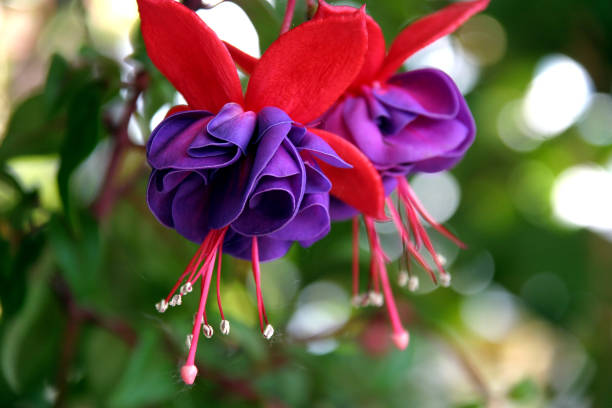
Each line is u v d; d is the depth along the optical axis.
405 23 0.41
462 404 0.39
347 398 0.37
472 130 0.27
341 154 0.25
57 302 0.34
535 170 0.54
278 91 0.25
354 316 0.40
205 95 0.25
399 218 0.29
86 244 0.32
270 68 0.25
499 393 0.39
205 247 0.26
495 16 0.51
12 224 0.32
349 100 0.27
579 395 0.55
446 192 0.53
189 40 0.25
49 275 0.33
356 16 0.24
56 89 0.31
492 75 0.53
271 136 0.24
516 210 0.54
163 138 0.25
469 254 0.52
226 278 0.38
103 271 0.36
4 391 0.35
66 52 0.41
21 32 0.40
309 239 0.27
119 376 0.35
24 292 0.32
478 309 0.56
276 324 0.41
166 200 0.26
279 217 0.25
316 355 0.37
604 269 0.54
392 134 0.26
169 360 0.32
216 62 0.25
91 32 0.39
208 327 0.25
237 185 0.25
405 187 0.28
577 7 0.49
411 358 0.38
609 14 0.48
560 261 0.53
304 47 0.24
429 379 0.47
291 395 0.36
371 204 0.26
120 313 0.36
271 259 0.26
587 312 0.54
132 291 0.38
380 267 0.28
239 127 0.25
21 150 0.33
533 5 0.50
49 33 0.41
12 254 0.32
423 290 0.49
